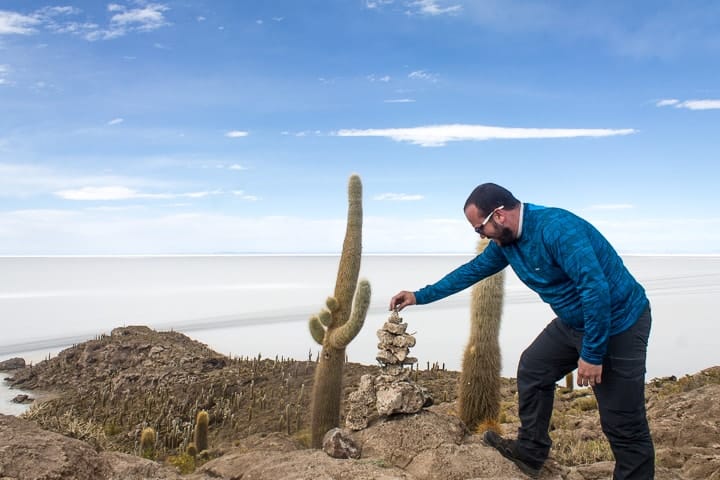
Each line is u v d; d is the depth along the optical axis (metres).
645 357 4.23
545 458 4.92
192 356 36.03
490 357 8.88
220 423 24.78
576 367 4.77
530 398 4.85
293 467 4.64
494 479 4.23
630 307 4.16
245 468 4.95
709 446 7.94
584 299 3.94
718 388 10.92
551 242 4.09
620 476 4.36
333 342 9.87
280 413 24.41
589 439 8.71
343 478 4.43
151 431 14.28
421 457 4.89
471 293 9.20
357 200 10.41
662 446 8.45
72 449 4.33
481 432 8.60
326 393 9.93
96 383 35.09
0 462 3.98
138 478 4.38
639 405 4.22
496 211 4.25
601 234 4.21
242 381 29.62
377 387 5.60
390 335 5.55
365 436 5.32
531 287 4.48
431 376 24.50
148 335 41.38
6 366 45.47
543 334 4.81
